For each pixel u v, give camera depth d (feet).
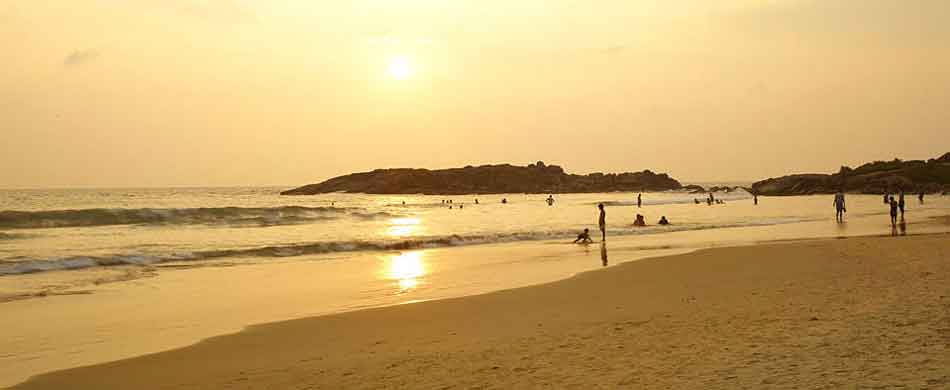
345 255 85.30
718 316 36.91
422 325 40.29
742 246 81.71
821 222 138.51
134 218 129.59
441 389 25.84
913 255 62.69
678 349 29.40
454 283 59.21
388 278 63.52
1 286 59.36
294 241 101.30
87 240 98.89
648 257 73.26
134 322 43.62
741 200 315.37
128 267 72.95
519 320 40.22
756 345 28.86
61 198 345.72
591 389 24.14
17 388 29.17
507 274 64.44
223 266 73.87
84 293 55.67
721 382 23.49
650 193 483.51
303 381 28.53
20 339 38.91
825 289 44.57
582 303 45.44
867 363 24.43
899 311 34.22
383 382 27.53
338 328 40.37
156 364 32.86
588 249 88.94
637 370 26.30
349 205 287.69
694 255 72.54
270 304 50.06
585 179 604.90
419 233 120.26
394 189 554.87
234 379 29.55
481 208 250.57
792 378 23.21
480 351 32.07
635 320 37.63
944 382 21.47
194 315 45.91
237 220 142.92
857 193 365.61
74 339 38.88
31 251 83.97
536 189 577.02
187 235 110.52
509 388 25.23
